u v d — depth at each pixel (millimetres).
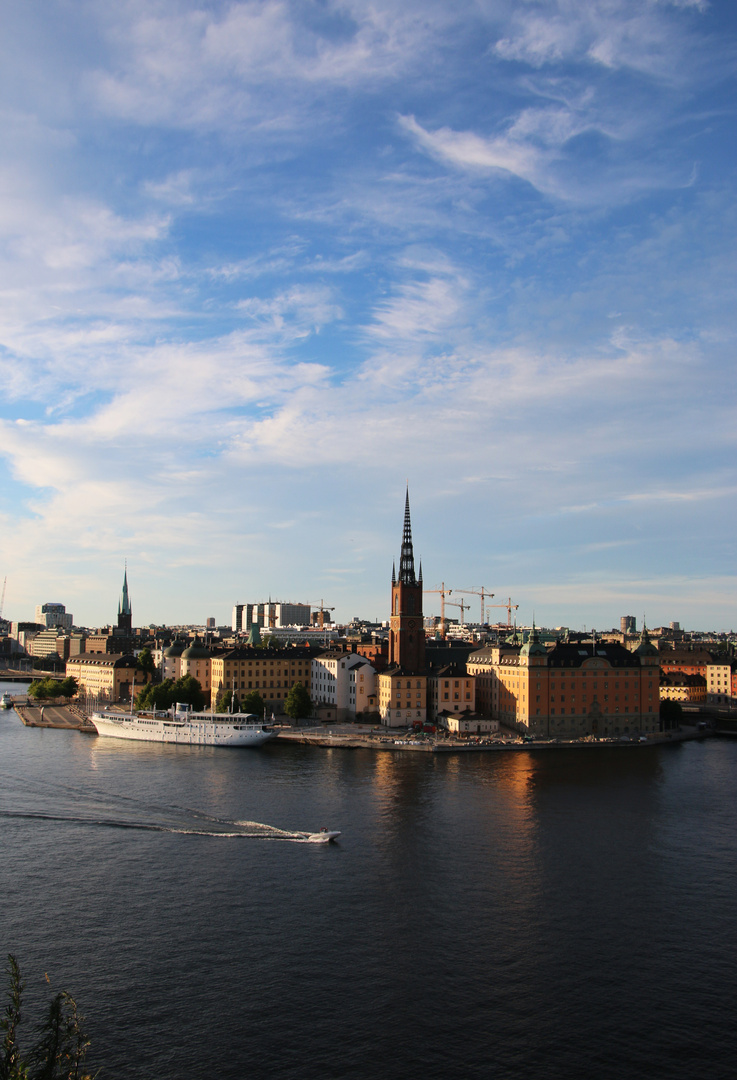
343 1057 83188
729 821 161000
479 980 98125
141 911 115875
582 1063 82812
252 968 100250
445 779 197750
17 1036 85062
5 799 173000
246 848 142125
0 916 113875
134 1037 85875
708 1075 81062
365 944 106625
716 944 107875
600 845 145375
